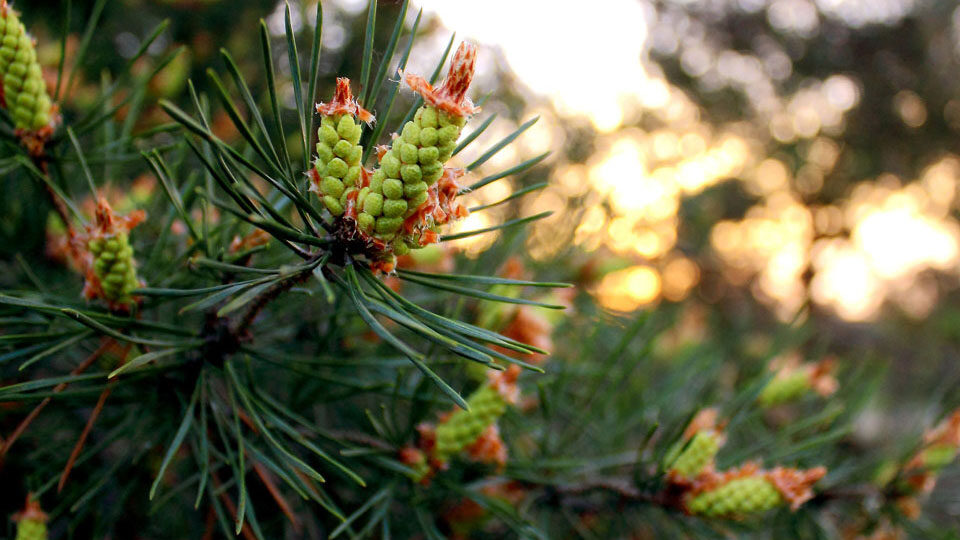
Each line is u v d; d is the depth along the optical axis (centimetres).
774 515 31
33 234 30
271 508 30
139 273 25
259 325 28
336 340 30
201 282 25
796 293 106
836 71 110
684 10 107
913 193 114
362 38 46
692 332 57
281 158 21
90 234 22
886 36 108
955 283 120
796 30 109
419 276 21
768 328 94
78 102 35
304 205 20
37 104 23
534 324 30
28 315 25
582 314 37
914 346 103
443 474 28
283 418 27
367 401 32
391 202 20
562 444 30
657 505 28
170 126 25
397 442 26
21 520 24
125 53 48
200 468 25
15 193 30
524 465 29
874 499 31
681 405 36
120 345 24
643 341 37
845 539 32
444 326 20
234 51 46
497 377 26
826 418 31
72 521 27
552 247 37
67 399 25
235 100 40
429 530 27
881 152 111
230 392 23
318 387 27
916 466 30
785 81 110
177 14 46
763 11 107
